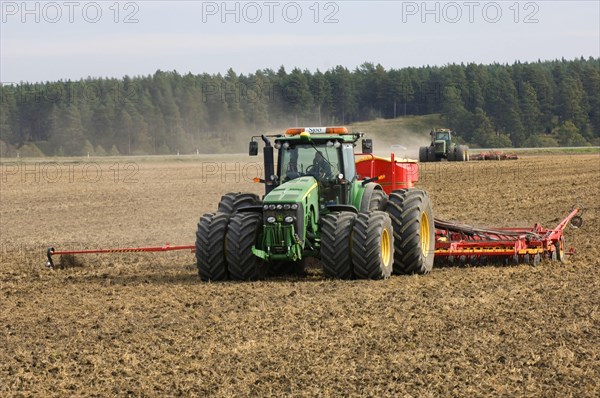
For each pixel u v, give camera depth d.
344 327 28.95
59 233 65.50
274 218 37.12
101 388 23.36
